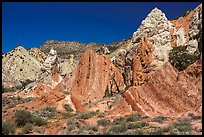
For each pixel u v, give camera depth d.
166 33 52.72
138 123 26.00
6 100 47.94
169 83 34.59
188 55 48.12
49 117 34.88
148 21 54.84
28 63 88.88
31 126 26.73
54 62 66.50
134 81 48.94
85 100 48.47
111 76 54.47
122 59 57.34
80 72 54.31
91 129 25.14
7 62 84.88
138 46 53.84
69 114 36.53
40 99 42.03
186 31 54.31
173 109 32.12
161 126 25.05
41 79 64.31
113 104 40.66
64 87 54.16
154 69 48.62
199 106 30.44
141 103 34.34
